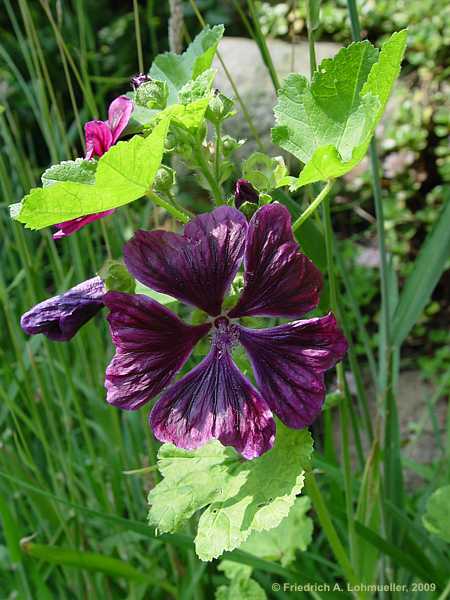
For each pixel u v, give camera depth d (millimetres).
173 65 155
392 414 225
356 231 482
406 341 437
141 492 267
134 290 138
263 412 128
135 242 125
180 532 233
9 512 228
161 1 575
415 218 464
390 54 121
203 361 133
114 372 126
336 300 196
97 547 257
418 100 479
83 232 275
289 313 131
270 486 136
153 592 262
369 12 504
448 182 469
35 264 285
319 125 138
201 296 130
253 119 450
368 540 195
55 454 259
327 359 127
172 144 134
